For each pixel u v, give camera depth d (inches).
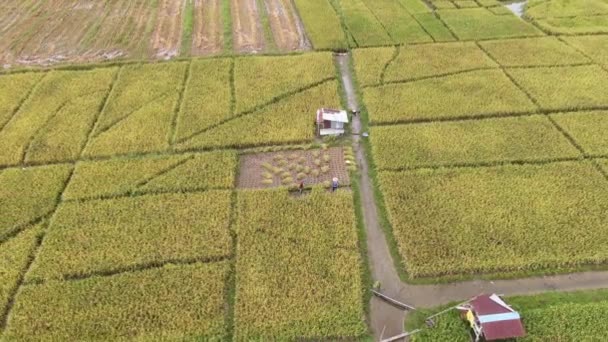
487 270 677.9
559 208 762.2
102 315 615.8
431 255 693.9
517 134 927.7
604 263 687.1
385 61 1187.9
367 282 672.4
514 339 585.9
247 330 602.2
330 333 601.6
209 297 636.1
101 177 829.2
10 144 904.3
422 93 1059.3
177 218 749.9
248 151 901.2
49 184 812.6
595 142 900.0
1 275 665.0
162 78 1119.6
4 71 1149.7
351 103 1053.8
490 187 806.5
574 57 1191.6
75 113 994.7
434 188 807.1
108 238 716.7
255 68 1159.6
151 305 626.5
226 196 791.7
